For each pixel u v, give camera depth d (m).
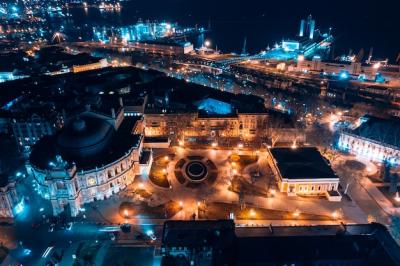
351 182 152.88
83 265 110.19
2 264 111.88
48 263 111.62
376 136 169.25
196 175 158.62
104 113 165.12
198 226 108.75
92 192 140.75
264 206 138.25
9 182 130.88
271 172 160.12
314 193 146.25
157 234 123.88
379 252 97.81
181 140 189.62
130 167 152.88
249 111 192.88
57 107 199.38
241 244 102.12
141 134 173.50
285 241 103.19
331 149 179.00
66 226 127.69
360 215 132.88
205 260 101.00
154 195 145.62
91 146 145.38
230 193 146.25
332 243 101.62
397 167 161.38
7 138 194.00
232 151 179.12
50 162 138.88
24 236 124.25
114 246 118.44
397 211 135.12
